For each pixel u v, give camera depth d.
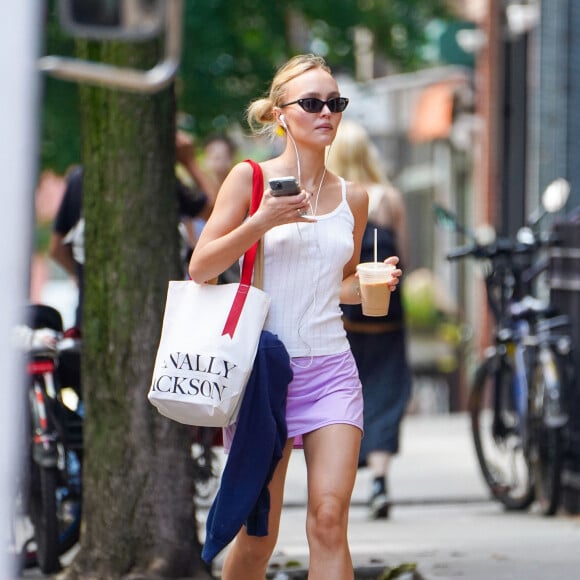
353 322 27.08
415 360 65.50
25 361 20.19
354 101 62.00
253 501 14.09
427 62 59.66
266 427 14.08
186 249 22.73
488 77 49.31
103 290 18.84
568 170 39.06
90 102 18.81
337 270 14.75
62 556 21.30
